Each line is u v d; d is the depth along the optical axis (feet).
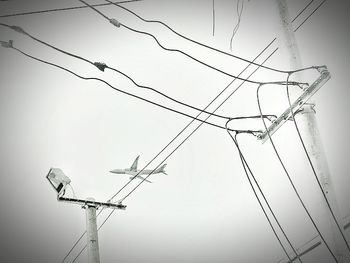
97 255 34.99
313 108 26.40
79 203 36.58
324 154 25.09
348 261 23.07
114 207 37.93
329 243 23.91
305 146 25.61
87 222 36.19
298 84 26.71
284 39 27.94
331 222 23.93
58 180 35.83
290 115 27.22
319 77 26.32
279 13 28.55
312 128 25.70
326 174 24.62
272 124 28.22
